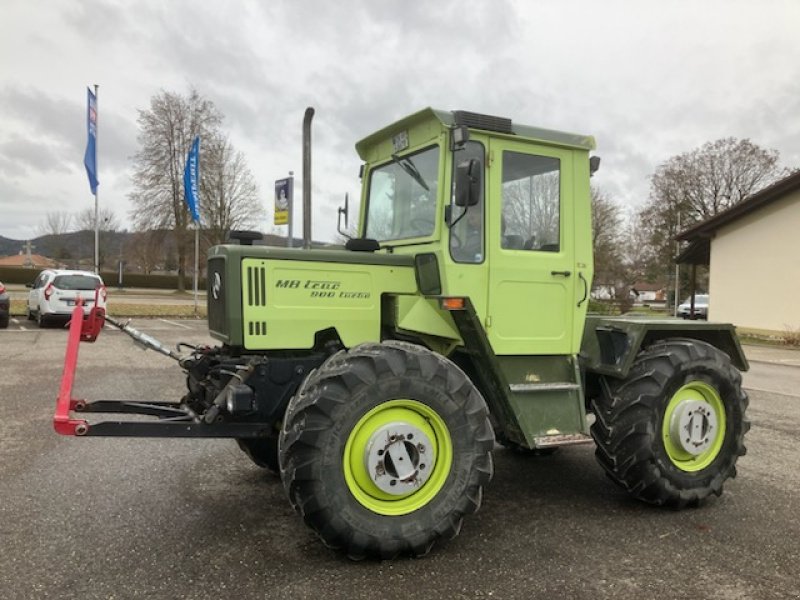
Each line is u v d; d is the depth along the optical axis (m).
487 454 3.45
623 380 4.20
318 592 2.91
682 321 4.46
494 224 3.88
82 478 4.49
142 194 35.88
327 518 3.12
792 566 3.25
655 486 4.00
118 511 3.88
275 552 3.33
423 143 3.97
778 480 4.74
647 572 3.17
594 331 4.40
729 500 4.30
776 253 18.41
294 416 3.17
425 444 3.32
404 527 3.23
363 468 3.22
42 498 4.07
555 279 4.07
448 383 3.37
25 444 5.31
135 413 3.84
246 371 3.60
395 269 3.89
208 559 3.23
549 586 3.00
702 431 4.14
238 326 3.57
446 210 3.70
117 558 3.22
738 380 4.33
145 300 30.50
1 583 2.93
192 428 3.52
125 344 12.41
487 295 3.86
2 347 11.48
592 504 4.21
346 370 3.21
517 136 3.92
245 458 5.07
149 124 35.38
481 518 3.91
